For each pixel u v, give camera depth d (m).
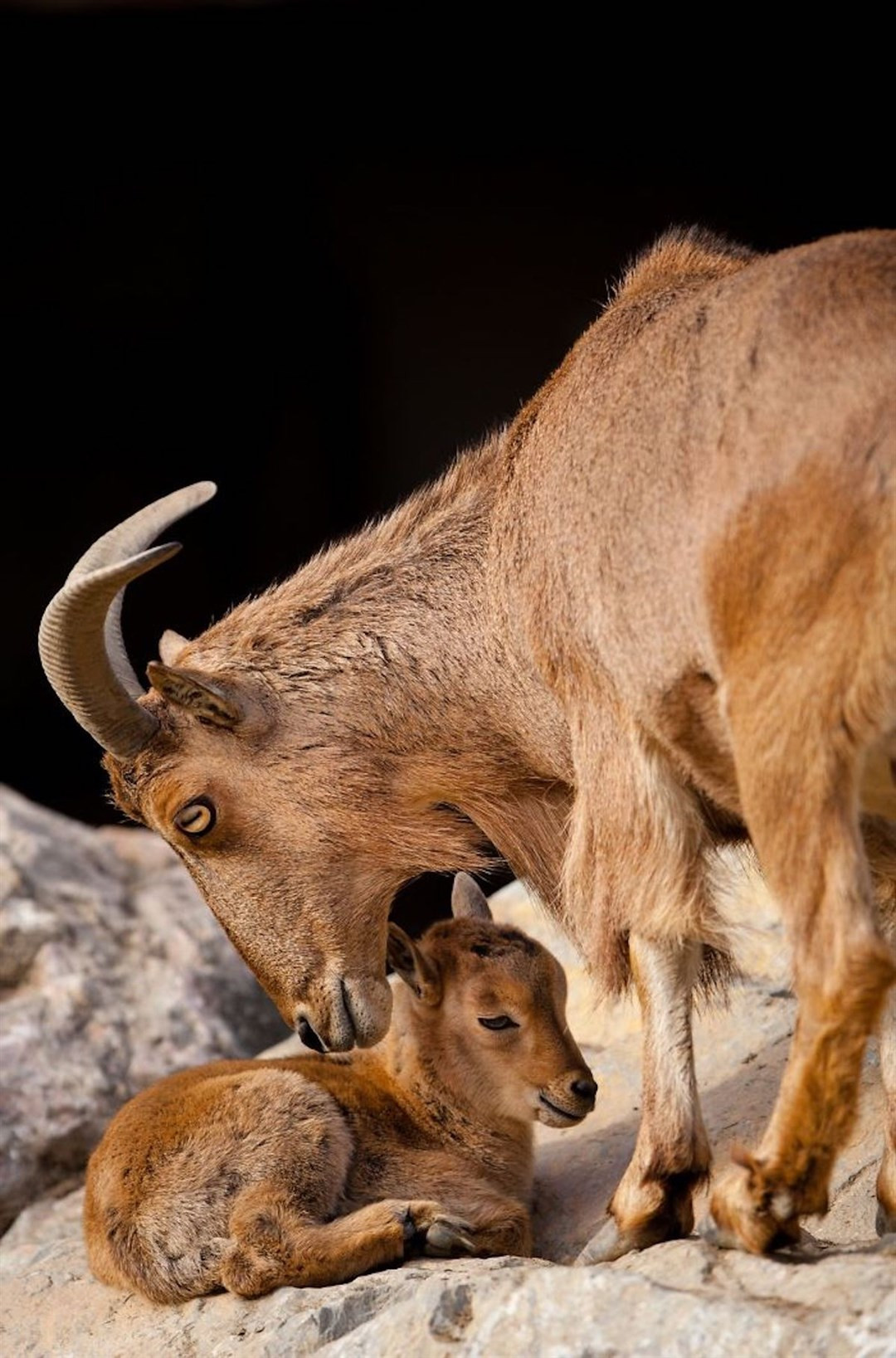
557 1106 15.16
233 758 14.81
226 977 21.20
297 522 46.00
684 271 13.92
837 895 10.70
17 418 45.22
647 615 12.01
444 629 14.55
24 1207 18.59
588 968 13.22
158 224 44.53
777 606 10.93
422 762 14.69
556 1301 11.16
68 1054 19.48
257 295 45.19
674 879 12.38
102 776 42.47
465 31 42.47
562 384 13.57
